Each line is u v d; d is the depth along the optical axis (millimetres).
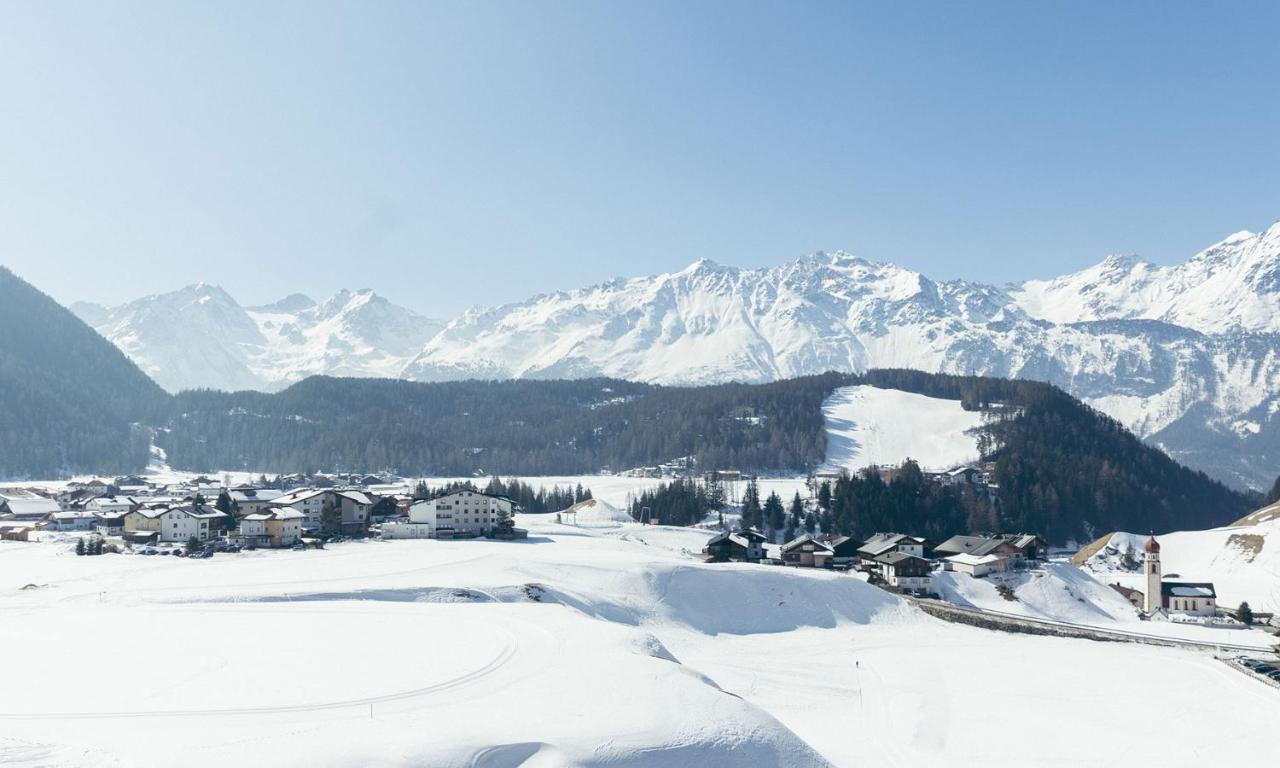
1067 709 94125
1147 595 154875
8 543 178000
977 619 137375
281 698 72125
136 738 62094
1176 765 77875
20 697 72250
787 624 133500
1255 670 107312
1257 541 190500
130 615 104750
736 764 64625
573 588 130875
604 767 61188
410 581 126250
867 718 90500
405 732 63000
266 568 139375
